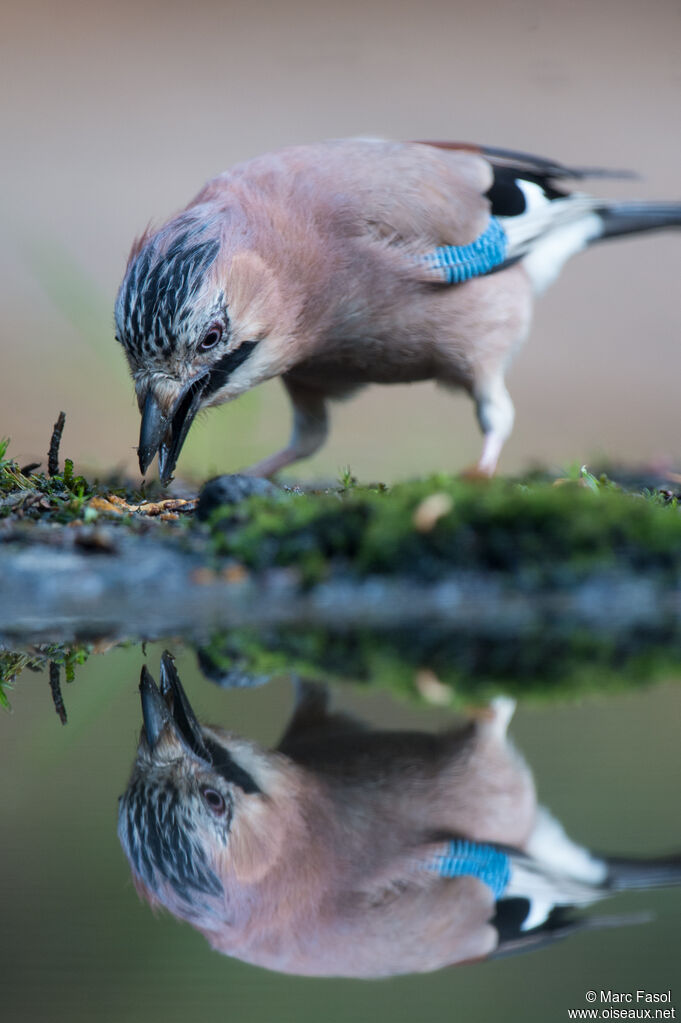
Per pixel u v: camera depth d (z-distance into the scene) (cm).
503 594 930
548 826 512
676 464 1538
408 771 580
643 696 704
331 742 626
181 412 1067
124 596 905
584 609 909
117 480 1349
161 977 422
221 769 595
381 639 825
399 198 1138
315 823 530
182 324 1033
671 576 945
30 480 1178
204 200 1114
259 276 1073
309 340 1148
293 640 838
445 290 1177
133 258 1061
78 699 715
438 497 975
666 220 1384
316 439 1345
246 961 441
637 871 497
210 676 753
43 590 917
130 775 591
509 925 481
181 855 502
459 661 765
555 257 1347
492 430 1246
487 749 615
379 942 462
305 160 1149
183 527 1038
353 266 1127
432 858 505
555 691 717
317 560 955
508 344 1246
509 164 1330
